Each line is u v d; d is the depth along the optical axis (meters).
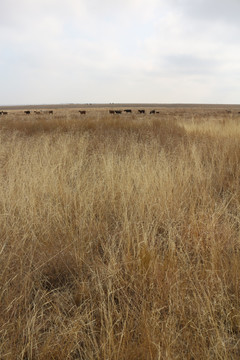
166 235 3.15
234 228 3.32
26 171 4.90
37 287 2.40
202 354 1.67
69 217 3.49
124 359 1.63
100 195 4.04
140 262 2.45
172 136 10.16
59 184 4.22
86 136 9.05
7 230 3.06
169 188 4.11
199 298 2.12
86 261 2.69
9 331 1.87
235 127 11.16
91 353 1.66
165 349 1.67
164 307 2.06
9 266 2.59
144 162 5.38
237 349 1.76
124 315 2.03
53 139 8.64
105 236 3.22
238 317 1.94
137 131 11.52
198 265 2.52
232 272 2.35
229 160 6.10
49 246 2.92
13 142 7.43
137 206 3.62
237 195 4.23
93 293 2.30
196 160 5.59
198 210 3.72
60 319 1.99
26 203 3.66
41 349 1.74
